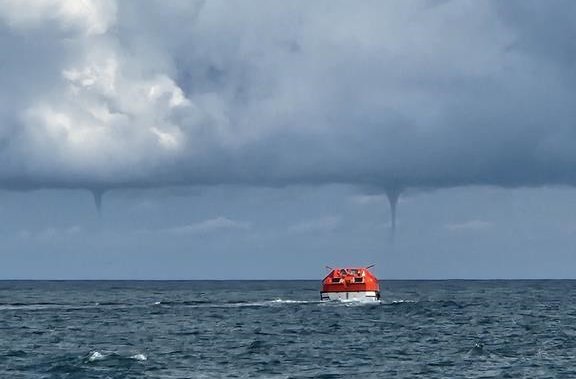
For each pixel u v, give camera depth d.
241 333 93.44
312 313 125.38
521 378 59.62
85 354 71.31
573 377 60.06
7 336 89.44
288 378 59.28
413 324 106.12
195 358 69.62
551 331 97.31
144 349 76.62
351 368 64.44
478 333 94.00
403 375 60.88
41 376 58.53
